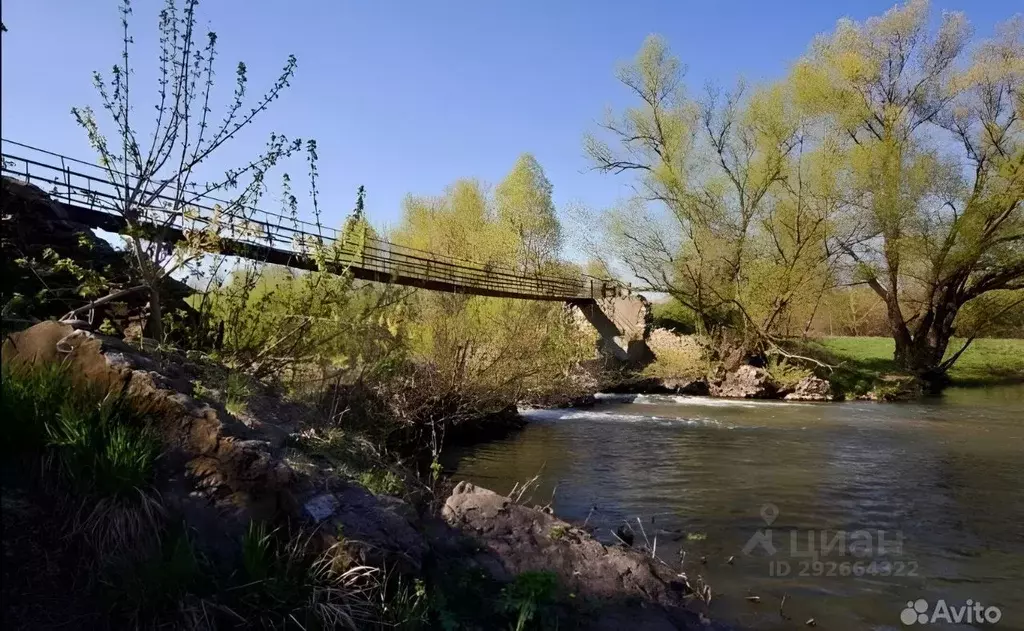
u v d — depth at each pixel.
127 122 7.47
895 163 29.12
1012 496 10.36
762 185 31.50
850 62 30.92
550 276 35.00
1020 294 33.97
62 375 4.71
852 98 30.75
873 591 6.34
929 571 6.92
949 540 8.03
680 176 32.94
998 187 28.56
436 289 21.31
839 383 30.08
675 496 10.38
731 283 33.44
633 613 5.24
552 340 21.23
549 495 10.45
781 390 29.39
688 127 33.22
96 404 4.61
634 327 35.22
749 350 32.09
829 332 49.69
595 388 28.28
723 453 14.75
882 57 31.38
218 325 8.89
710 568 6.93
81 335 5.19
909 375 30.80
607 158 37.81
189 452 4.59
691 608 5.70
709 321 35.06
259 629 3.80
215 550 4.12
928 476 12.02
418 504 6.55
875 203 29.19
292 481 4.69
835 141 30.16
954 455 14.38
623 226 33.75
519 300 23.58
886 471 12.52
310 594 4.07
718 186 32.72
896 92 31.61
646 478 11.86
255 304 8.98
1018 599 6.19
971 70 29.67
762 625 5.50
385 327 10.73
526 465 13.16
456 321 16.34
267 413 6.78
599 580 5.71
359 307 10.07
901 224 29.88
